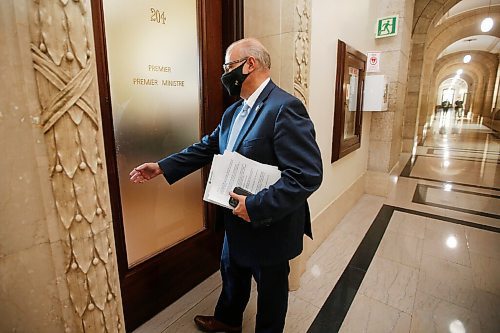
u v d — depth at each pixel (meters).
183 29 1.60
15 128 0.70
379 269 2.20
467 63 19.66
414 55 6.90
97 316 0.90
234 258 1.26
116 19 1.30
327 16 2.27
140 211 1.57
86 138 0.79
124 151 1.43
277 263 1.17
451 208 3.42
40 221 0.77
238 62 1.10
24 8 0.66
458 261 2.29
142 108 1.47
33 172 0.74
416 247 2.52
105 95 1.30
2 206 0.71
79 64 0.75
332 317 1.71
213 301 1.84
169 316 1.72
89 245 0.84
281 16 1.65
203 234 1.97
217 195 1.06
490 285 1.99
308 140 1.01
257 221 0.97
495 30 10.45
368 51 3.56
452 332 1.58
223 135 1.29
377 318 1.70
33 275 0.78
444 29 9.60
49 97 0.72
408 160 6.24
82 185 0.80
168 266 1.75
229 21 1.82
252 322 1.67
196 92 1.75
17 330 0.79
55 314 0.84
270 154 1.07
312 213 2.39
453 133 11.35
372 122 3.92
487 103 16.81
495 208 3.40
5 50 0.66
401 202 3.65
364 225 2.98
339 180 3.01
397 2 3.60
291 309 1.77
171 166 1.35
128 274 1.54
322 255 2.41
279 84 1.73
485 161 5.92
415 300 1.84
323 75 2.32
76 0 0.72
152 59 1.48
